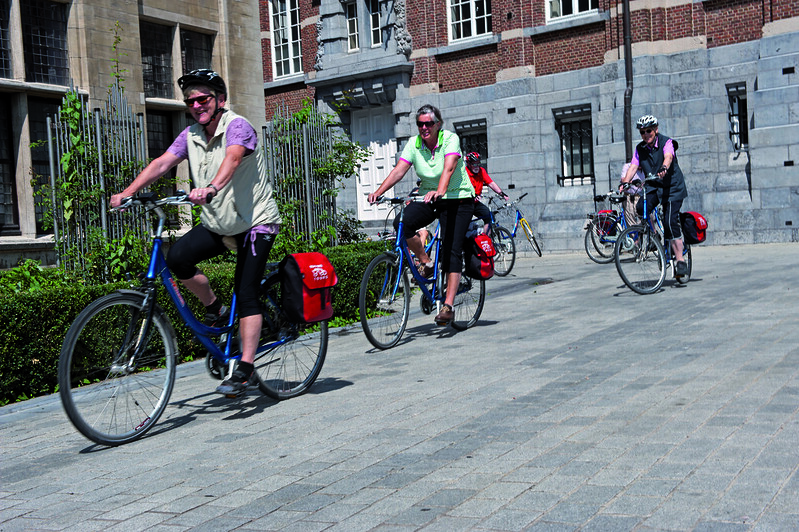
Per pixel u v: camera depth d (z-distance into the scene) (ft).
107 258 26.86
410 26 67.67
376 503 10.59
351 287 29.94
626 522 9.33
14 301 20.01
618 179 56.75
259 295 16.55
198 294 16.33
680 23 54.95
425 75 67.10
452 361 20.16
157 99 41.19
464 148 67.41
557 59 60.70
